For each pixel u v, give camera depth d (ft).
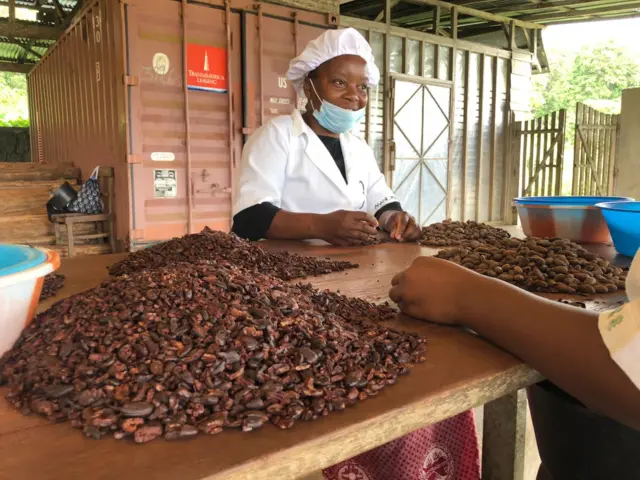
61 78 22.21
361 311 3.59
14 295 2.56
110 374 2.25
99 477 1.73
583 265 4.79
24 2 27.73
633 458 3.03
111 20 15.06
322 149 7.70
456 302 3.23
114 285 3.00
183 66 15.26
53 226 16.26
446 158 26.08
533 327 2.71
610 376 2.36
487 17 26.94
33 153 31.58
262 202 7.11
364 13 27.81
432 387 2.48
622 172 28.66
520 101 29.09
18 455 1.86
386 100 23.29
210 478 1.75
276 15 16.66
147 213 15.28
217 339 2.42
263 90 16.74
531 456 6.19
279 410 2.14
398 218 7.22
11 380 2.40
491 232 7.22
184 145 15.61
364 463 4.44
